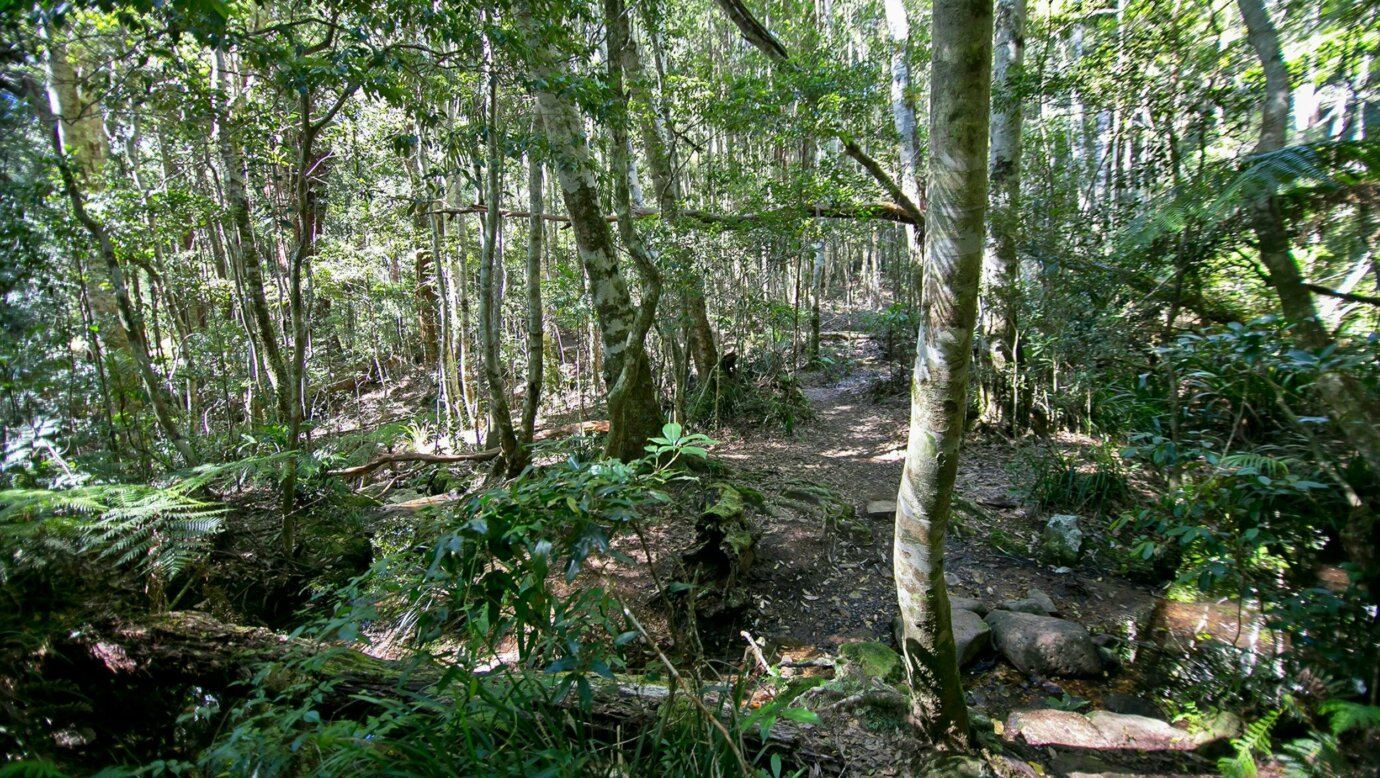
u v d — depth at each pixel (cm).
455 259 1126
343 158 960
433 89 560
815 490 638
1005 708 373
